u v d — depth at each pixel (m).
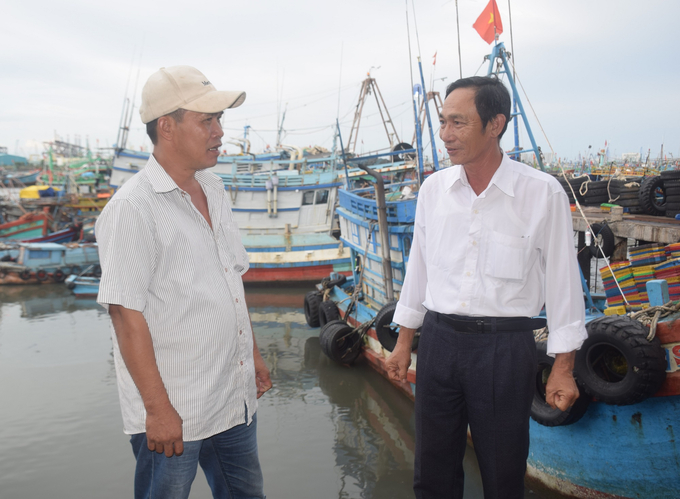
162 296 1.75
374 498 4.23
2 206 22.75
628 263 5.02
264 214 15.19
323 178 14.91
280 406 6.45
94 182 27.42
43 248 16.31
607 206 9.41
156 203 1.74
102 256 1.68
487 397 1.93
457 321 1.97
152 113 1.79
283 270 15.16
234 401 1.96
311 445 5.29
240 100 1.89
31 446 5.39
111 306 1.67
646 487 3.44
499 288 1.91
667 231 6.77
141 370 1.64
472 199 1.97
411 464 4.86
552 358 3.71
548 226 1.90
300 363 8.23
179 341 1.78
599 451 3.60
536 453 4.07
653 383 3.11
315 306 9.79
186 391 1.80
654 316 3.21
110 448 5.34
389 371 2.37
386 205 7.44
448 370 2.00
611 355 3.47
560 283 1.90
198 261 1.81
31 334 10.11
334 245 15.02
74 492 4.48
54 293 14.85
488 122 1.87
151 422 1.66
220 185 2.09
